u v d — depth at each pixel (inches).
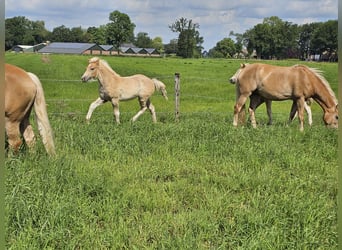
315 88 367.2
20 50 3732.8
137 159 241.9
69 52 3526.1
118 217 160.1
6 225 143.0
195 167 230.2
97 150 249.6
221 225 157.9
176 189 194.5
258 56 3659.0
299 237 146.8
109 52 3646.7
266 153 253.3
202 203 178.4
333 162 248.8
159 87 424.2
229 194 189.9
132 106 573.9
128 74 1101.7
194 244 138.2
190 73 1155.3
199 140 278.8
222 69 1304.1
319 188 202.8
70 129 298.2
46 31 4584.2
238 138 289.6
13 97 216.5
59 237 140.1
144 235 147.6
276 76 364.8
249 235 147.4
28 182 176.7
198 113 486.6
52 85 752.3
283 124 398.9
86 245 138.4
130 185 195.3
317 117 488.4
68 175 191.0
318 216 161.8
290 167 235.6
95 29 4252.0
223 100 682.2
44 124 231.5
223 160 242.5
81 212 159.3
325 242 144.9
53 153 230.4
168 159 240.5
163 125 329.4
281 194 184.7
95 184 184.7
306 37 3403.1
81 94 674.2
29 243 135.3
